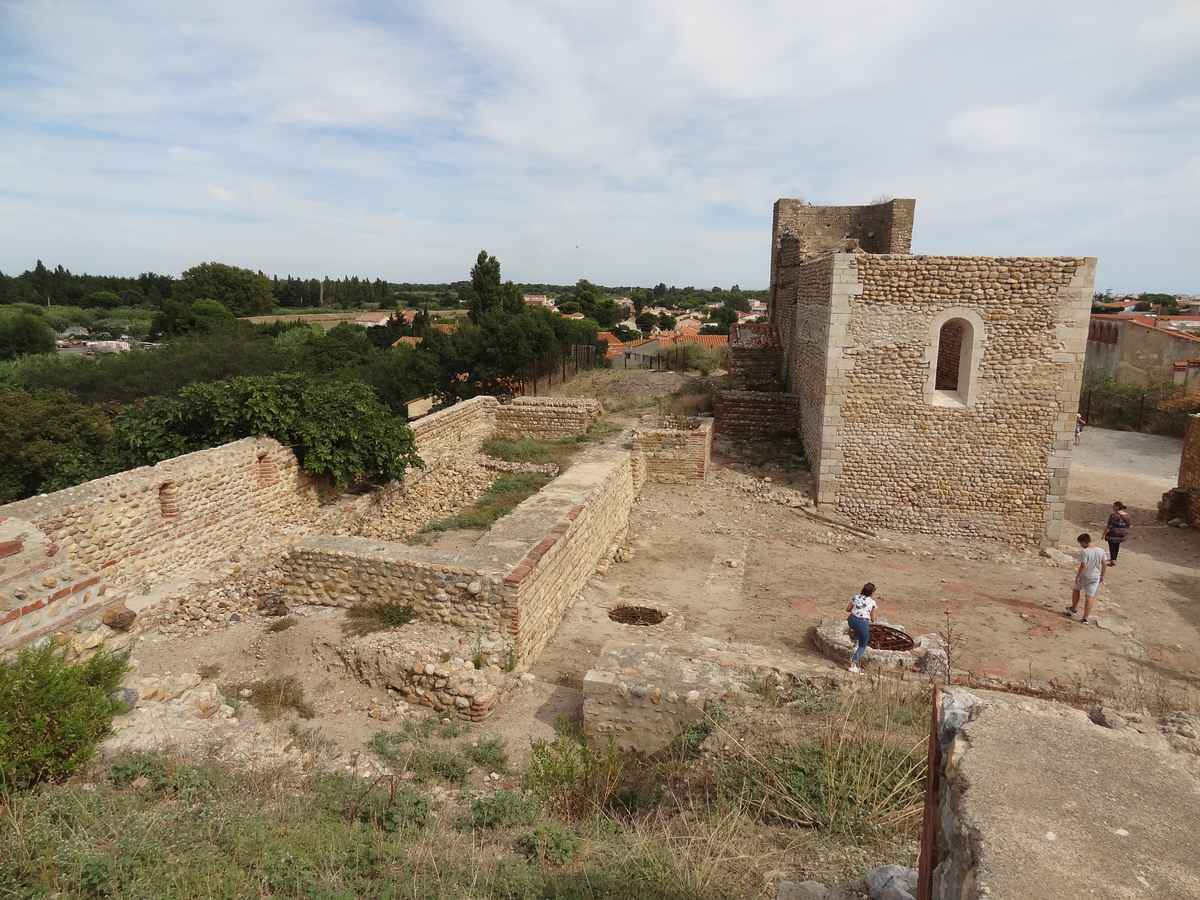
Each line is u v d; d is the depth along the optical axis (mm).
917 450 15555
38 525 8602
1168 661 10219
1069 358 14656
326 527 13562
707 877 4320
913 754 5652
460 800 5824
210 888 3770
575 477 13930
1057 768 2689
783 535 15117
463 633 8891
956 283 14766
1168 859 2256
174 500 10656
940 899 2609
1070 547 15352
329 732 7230
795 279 22953
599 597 11695
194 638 9023
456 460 18891
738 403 20281
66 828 4289
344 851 4371
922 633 10750
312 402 13656
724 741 6094
